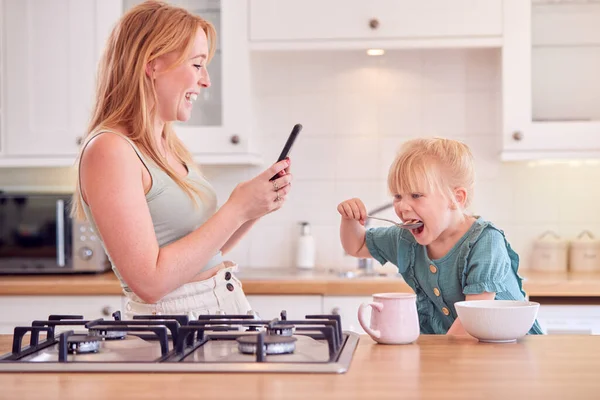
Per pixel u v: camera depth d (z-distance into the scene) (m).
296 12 2.88
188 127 2.92
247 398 0.91
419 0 2.84
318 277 2.75
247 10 2.89
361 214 1.80
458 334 1.45
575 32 2.86
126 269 1.36
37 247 2.91
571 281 2.62
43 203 2.90
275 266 3.20
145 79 1.56
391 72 3.17
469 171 1.68
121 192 1.38
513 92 2.84
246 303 1.69
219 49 2.92
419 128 3.16
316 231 3.19
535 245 3.06
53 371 1.07
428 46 2.85
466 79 3.13
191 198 1.61
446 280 1.65
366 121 3.18
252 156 2.95
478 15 2.84
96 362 1.10
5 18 2.96
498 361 1.13
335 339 1.23
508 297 1.63
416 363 1.12
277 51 3.06
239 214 1.45
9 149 2.96
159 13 1.57
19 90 2.96
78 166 1.52
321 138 3.19
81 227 2.91
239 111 2.91
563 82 2.87
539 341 1.32
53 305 2.70
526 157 2.84
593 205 3.11
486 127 3.13
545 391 0.93
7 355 1.19
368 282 2.63
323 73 3.19
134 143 1.52
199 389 0.96
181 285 1.45
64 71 2.95
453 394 0.92
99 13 2.94
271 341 1.18
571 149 2.83
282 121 3.20
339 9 2.86
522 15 2.84
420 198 1.63
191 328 1.18
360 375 1.03
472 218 1.70
